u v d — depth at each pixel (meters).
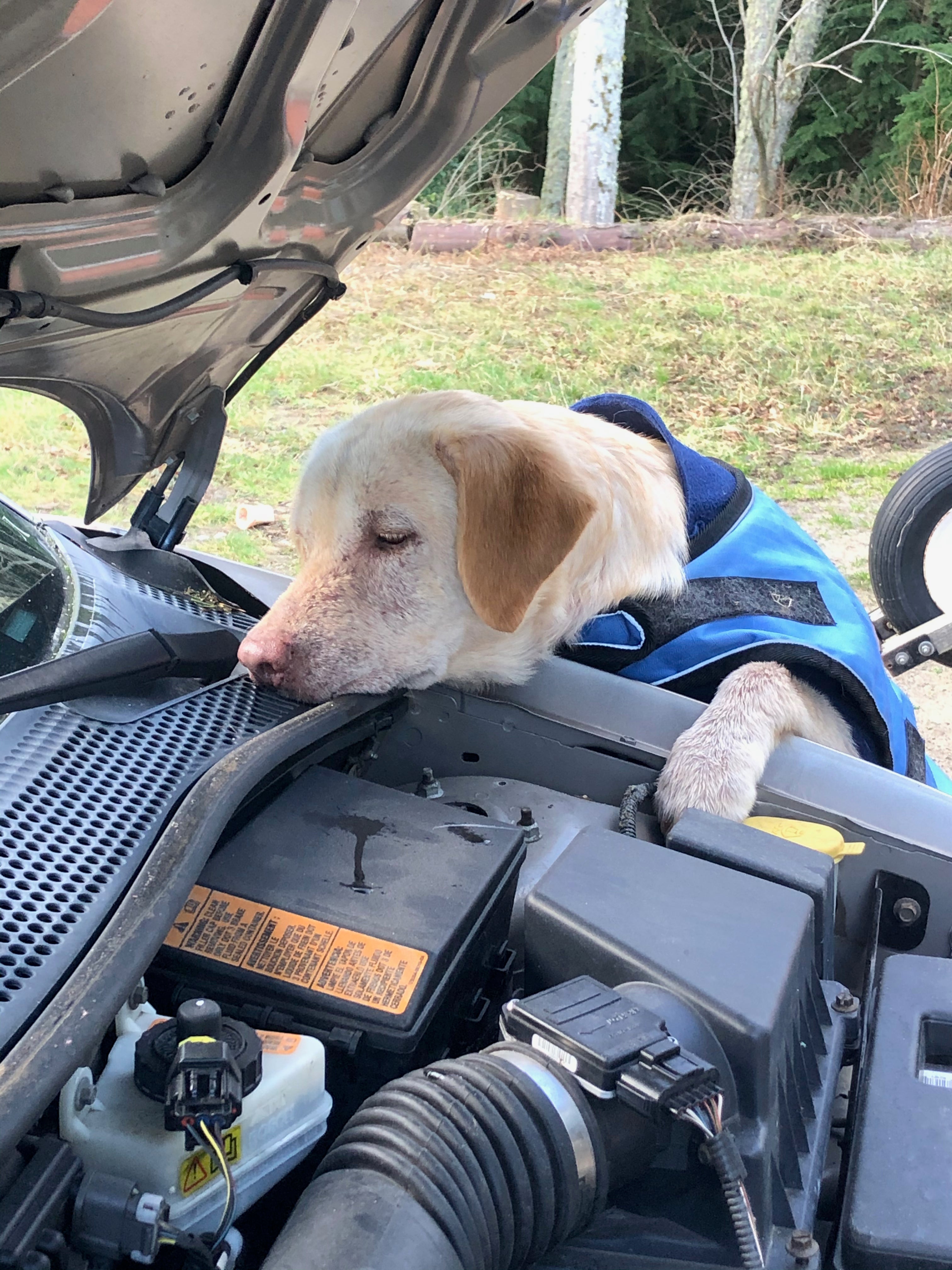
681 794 0.85
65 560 0.77
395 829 0.63
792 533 1.06
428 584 0.93
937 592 1.66
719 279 4.32
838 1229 0.52
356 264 4.45
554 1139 0.46
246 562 2.34
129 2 0.51
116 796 0.58
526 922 0.58
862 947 0.82
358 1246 0.41
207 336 0.85
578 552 0.94
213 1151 0.43
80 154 0.58
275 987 0.53
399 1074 0.52
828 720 0.96
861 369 3.59
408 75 0.76
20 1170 0.40
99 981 0.45
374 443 0.96
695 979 0.53
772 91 5.76
